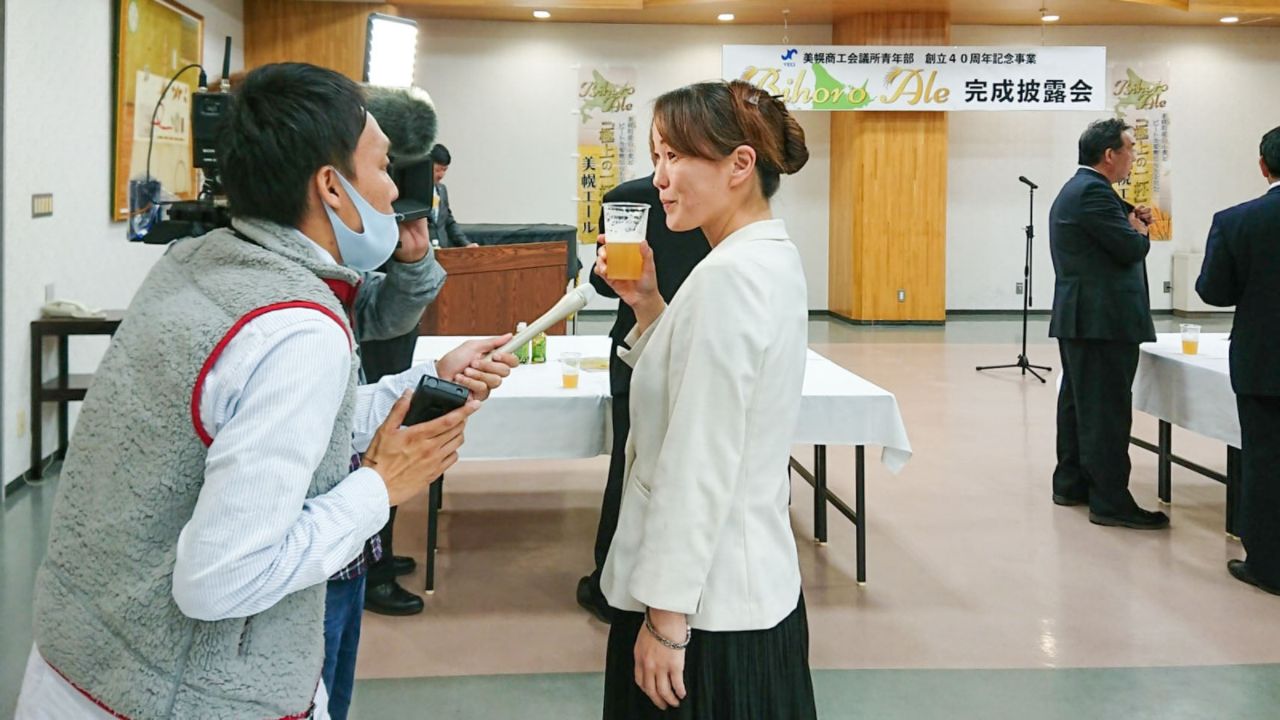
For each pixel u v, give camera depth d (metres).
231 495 1.05
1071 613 3.36
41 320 4.83
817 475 4.05
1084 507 4.55
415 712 2.67
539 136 11.16
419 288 2.19
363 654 3.03
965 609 3.40
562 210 11.26
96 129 5.63
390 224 1.32
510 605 3.42
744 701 1.49
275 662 1.15
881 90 10.04
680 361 1.46
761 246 1.51
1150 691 2.81
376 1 9.78
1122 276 4.11
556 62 11.09
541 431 3.30
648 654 1.45
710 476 1.42
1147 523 4.22
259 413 1.07
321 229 1.25
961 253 11.56
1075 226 4.12
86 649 1.12
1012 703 2.74
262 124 1.19
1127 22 11.02
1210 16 10.60
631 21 10.95
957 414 6.47
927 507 4.55
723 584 1.47
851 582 3.64
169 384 1.09
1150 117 11.39
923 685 2.85
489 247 6.05
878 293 10.65
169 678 1.11
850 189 10.75
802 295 1.54
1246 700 2.76
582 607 3.41
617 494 3.21
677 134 1.55
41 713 1.17
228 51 2.80
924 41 10.19
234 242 1.19
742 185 1.57
